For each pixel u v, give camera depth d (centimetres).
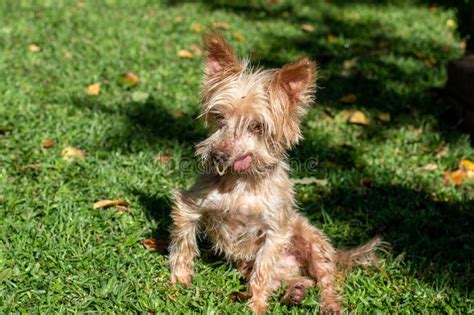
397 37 248
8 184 136
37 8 255
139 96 179
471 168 157
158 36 231
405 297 116
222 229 116
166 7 275
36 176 140
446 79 201
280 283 118
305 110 114
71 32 227
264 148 112
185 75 196
